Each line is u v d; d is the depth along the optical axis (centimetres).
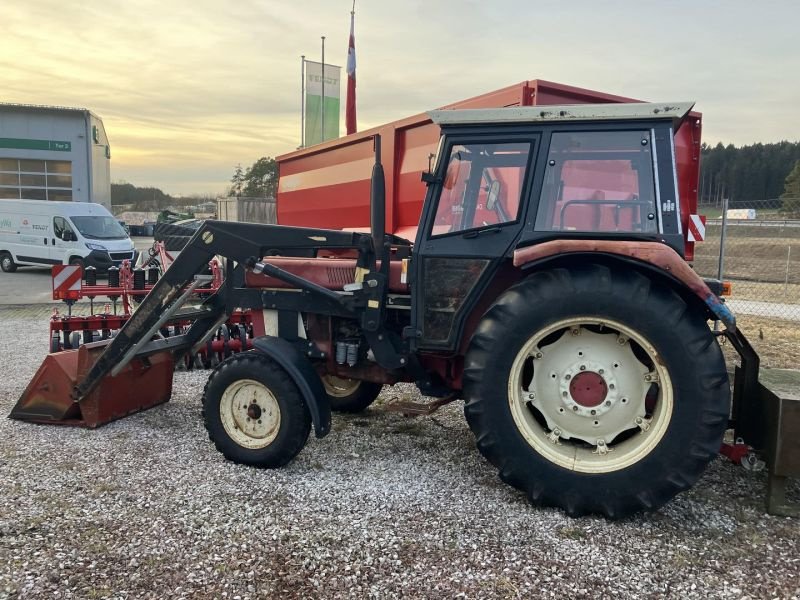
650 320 291
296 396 362
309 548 277
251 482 350
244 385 375
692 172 571
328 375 433
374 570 261
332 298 379
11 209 1800
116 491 335
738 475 366
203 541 283
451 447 414
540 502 314
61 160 3120
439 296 346
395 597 243
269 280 419
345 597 242
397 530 294
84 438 422
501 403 312
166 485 344
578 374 318
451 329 346
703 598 244
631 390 314
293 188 868
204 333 465
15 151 3038
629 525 302
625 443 315
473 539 286
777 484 311
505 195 336
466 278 341
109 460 381
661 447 293
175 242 1100
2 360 680
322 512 313
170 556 270
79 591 245
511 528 297
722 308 289
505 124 331
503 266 341
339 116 1614
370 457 394
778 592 247
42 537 285
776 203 1553
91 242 1697
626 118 313
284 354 366
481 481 356
